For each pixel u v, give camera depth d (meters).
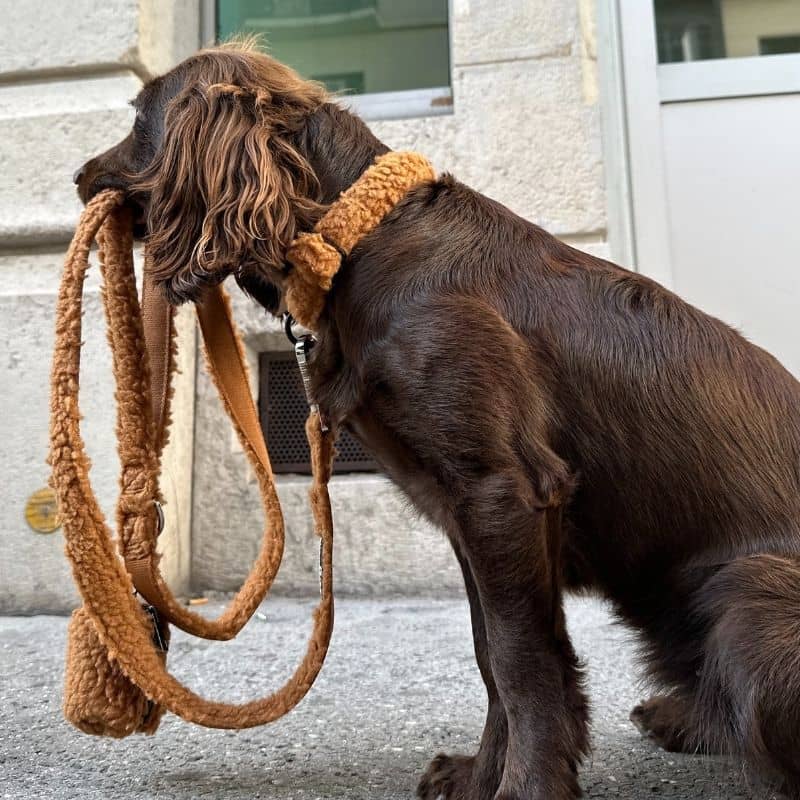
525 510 1.37
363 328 1.48
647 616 1.53
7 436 3.27
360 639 2.63
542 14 3.48
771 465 1.47
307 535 3.36
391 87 3.95
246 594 1.73
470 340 1.41
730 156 3.54
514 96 3.48
